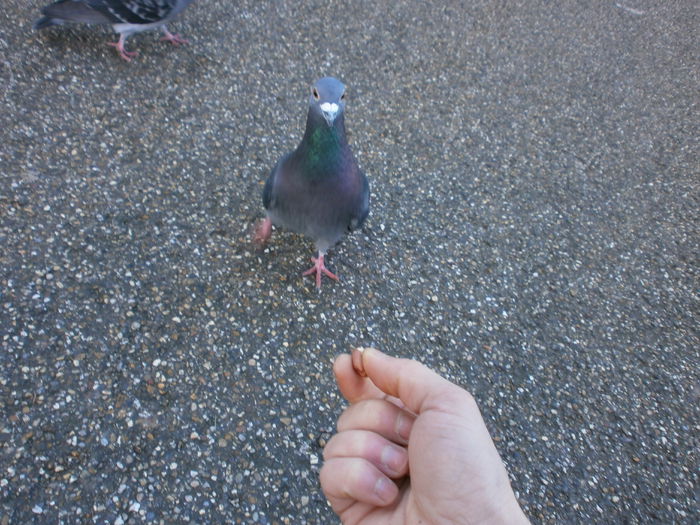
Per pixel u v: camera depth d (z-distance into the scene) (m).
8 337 0.54
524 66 1.11
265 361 0.58
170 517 0.46
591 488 0.54
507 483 0.29
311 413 0.55
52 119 0.77
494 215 0.79
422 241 0.73
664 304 0.72
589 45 1.23
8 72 0.82
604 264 0.76
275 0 1.12
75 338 0.55
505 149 0.91
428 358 0.61
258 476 0.49
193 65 0.92
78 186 0.69
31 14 0.94
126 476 0.47
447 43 1.12
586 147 0.95
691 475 0.56
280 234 0.70
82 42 0.91
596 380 0.63
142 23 0.87
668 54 1.25
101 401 0.51
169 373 0.55
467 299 0.68
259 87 0.91
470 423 0.29
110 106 0.81
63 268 0.61
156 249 0.65
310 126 0.53
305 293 0.64
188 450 0.50
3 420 0.48
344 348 0.61
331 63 1.00
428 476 0.29
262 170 0.78
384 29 1.12
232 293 0.63
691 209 0.87
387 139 0.87
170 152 0.77
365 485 0.30
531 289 0.71
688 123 1.05
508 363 0.62
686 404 0.62
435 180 0.82
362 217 0.60
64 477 0.46
